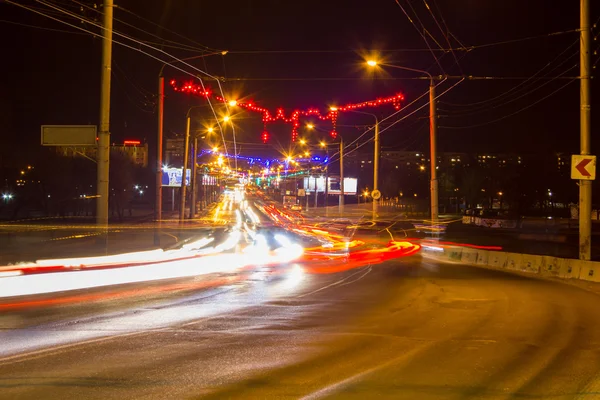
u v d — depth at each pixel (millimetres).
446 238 42531
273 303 13117
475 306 12906
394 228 48594
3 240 29844
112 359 7715
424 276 19719
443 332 9820
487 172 89250
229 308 12336
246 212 92625
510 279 19031
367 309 12344
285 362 7629
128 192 68438
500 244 37625
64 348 8375
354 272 20922
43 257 22344
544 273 20391
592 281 18062
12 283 15883
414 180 103438
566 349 8586
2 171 49406
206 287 16062
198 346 8578
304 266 23234
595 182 59031
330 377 6906
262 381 6699
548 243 38219
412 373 7125
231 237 44438
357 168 112500
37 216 54344
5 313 11477
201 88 26422
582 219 19031
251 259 26359
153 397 6039
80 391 6223
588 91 18875
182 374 6973
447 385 6609
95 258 20859
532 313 11984
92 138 18797
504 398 6160
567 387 6617
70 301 13172
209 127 53812
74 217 50531
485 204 88688
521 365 7602
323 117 30812
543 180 69562
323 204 93188
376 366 7457
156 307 12375
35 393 6125
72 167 55812
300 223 60719
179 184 54875
